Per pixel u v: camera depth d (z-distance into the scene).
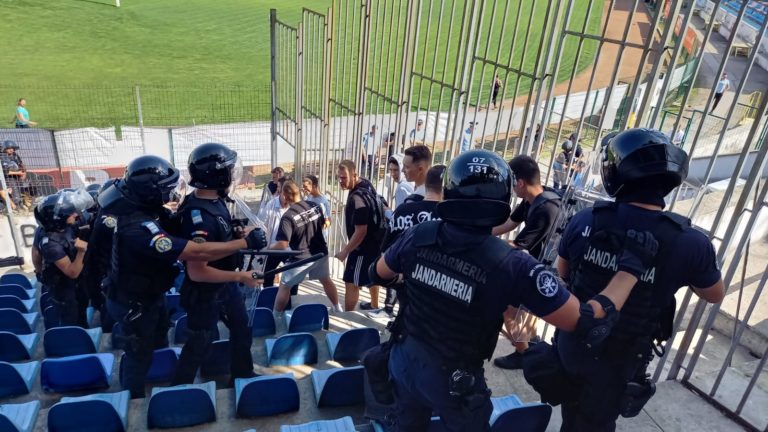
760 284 3.06
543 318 1.97
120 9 30.41
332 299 5.75
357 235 5.02
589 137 11.53
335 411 3.23
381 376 2.62
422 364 2.12
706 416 3.21
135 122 17.92
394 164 5.79
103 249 4.16
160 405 2.99
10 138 11.83
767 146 2.92
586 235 2.39
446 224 2.09
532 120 4.28
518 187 3.55
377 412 2.96
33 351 4.31
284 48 9.48
